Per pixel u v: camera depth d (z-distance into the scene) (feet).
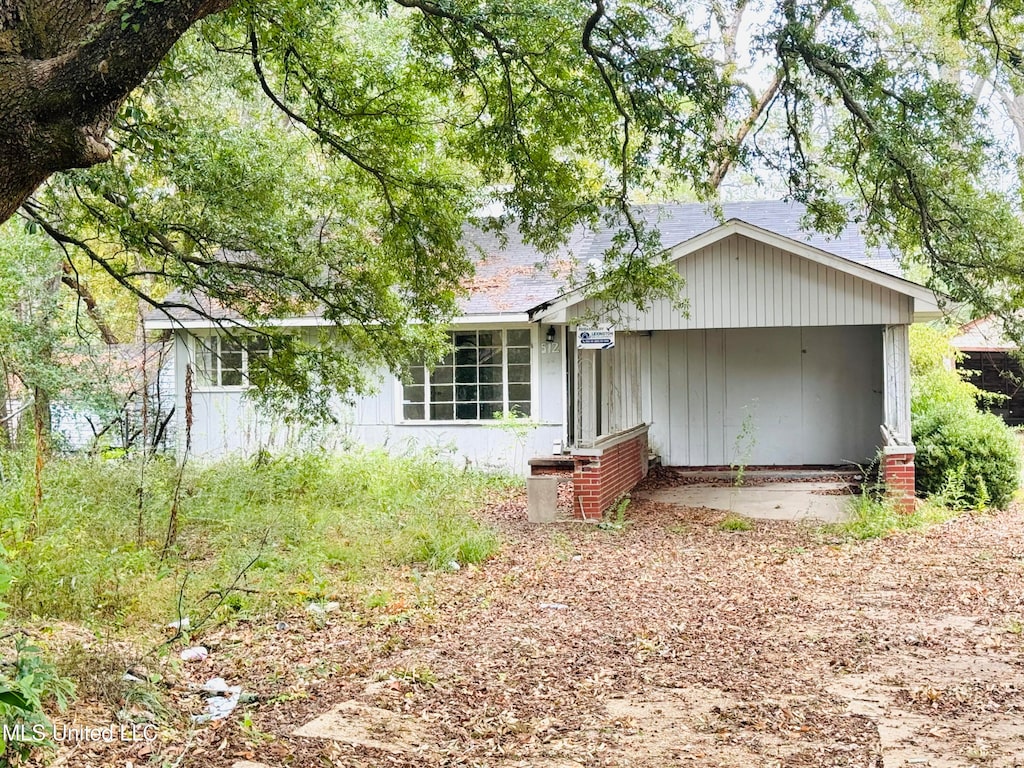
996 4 29.86
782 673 20.89
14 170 14.15
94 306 70.74
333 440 59.77
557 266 63.00
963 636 23.99
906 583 30.68
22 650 14.23
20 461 48.06
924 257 34.76
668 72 31.42
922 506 45.47
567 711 18.26
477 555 34.58
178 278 40.50
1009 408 100.53
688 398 64.95
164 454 52.49
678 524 43.24
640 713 18.12
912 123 30.94
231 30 37.06
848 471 61.00
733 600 28.48
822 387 63.72
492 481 57.72
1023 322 33.88
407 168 39.45
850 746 16.17
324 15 36.17
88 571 25.36
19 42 14.38
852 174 34.12
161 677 18.90
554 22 31.91
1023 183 33.09
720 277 46.19
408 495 45.55
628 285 38.24
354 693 19.01
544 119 35.37
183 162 37.42
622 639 23.88
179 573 29.04
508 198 36.94
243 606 25.82
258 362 44.80
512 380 61.00
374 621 25.32
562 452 58.23
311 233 46.29
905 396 45.34
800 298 45.75
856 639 23.76
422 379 61.62
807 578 31.71
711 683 20.12
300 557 31.40
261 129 47.44
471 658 21.93
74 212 40.81
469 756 15.78
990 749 15.88
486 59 34.65
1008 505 47.85
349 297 42.50
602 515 45.50
